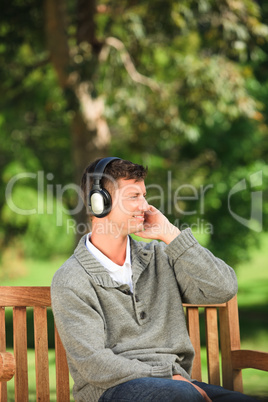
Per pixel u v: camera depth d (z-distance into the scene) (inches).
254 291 981.8
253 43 711.1
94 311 169.6
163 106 736.3
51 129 993.5
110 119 753.0
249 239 852.6
